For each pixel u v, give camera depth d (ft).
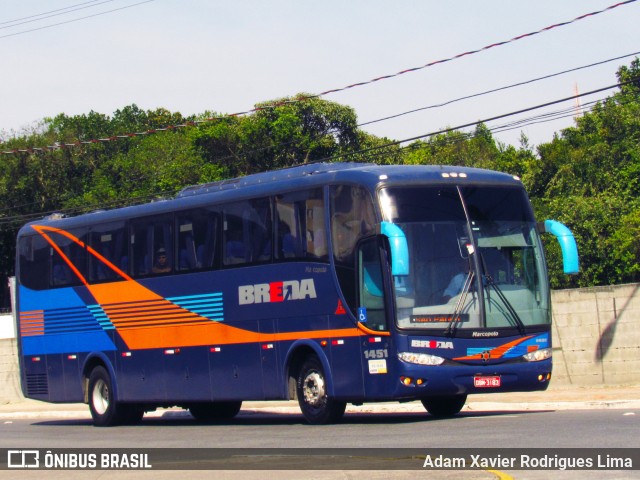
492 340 64.95
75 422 98.53
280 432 64.95
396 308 63.31
